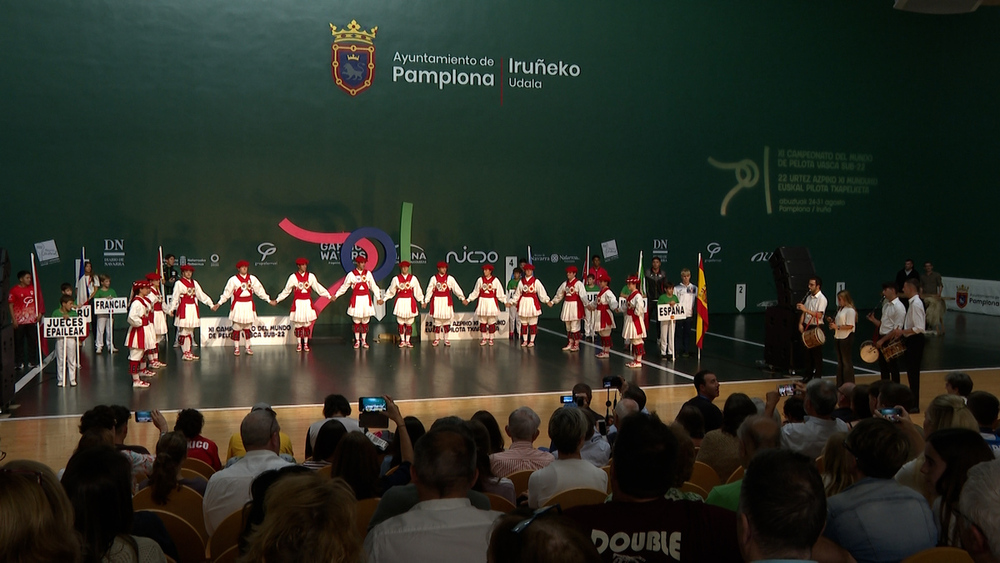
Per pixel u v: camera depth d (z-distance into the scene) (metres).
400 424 5.00
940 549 3.00
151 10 18.12
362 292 16.47
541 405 11.50
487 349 16.34
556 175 20.56
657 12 20.91
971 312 22.61
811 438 5.91
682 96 21.20
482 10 19.91
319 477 2.29
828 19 22.06
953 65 23.08
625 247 21.06
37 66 17.56
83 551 2.60
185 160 18.45
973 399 5.66
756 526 2.14
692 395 12.23
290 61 18.94
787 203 22.14
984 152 23.56
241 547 3.27
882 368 11.67
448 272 20.12
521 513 2.22
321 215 19.28
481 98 20.03
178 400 11.66
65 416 10.73
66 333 12.48
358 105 19.36
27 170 17.59
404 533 2.99
